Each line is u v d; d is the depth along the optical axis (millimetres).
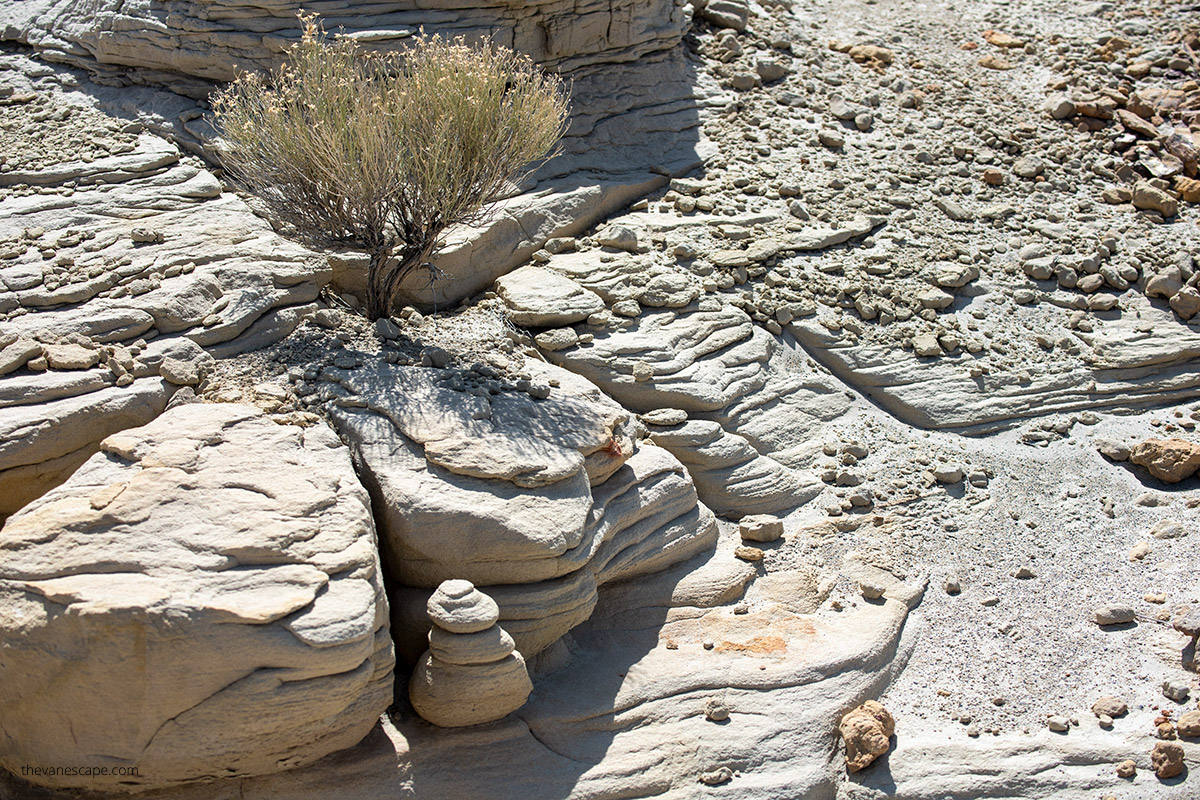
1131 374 7652
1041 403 7453
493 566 5121
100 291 6141
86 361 5578
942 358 7613
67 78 8523
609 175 8594
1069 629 5898
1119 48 10750
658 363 6934
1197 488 6809
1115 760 5156
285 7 7926
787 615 5859
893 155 9297
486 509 5102
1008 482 6902
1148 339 7812
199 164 7723
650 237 7996
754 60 10031
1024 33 11188
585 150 8711
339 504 4832
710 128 9305
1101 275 8219
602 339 7062
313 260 6797
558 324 7133
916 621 5984
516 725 5031
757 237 8156
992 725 5383
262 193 6445
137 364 5684
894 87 10117
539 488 5344
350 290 7121
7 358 5449
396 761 4777
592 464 5715
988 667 5719
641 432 6547
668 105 9297
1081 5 11688
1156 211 8859
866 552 6359
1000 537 6504
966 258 8266
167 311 5980
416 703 4887
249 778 4602
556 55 8797
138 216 7047
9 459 5125
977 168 9266
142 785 4457
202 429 5062
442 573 5133
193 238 6785
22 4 9055
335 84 6277
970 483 6891
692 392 6832
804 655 5547
